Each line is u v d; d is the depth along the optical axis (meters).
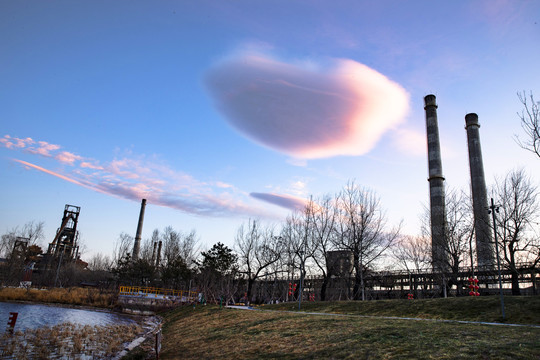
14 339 26.84
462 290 54.50
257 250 72.38
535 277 50.41
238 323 29.61
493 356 12.84
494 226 23.75
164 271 81.88
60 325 35.56
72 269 108.62
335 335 19.45
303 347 18.33
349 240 54.84
